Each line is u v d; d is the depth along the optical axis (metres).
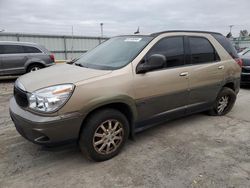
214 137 4.25
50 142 2.89
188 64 4.28
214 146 3.90
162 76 3.79
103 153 3.35
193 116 5.34
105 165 3.31
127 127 3.54
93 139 3.20
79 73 3.31
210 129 4.61
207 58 4.67
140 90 3.53
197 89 4.45
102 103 3.13
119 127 3.46
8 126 4.66
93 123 3.15
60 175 3.07
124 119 3.46
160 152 3.67
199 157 3.53
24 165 3.29
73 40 22.86
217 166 3.29
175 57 4.08
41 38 20.56
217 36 5.04
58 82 3.02
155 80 3.70
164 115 4.02
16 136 4.18
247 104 6.49
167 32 4.07
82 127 3.15
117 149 3.50
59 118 2.85
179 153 3.64
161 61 3.46
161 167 3.26
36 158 3.47
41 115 2.83
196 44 4.48
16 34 18.86
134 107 3.53
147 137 4.20
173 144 3.95
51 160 3.43
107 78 3.23
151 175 3.07
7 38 18.53
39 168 3.22
